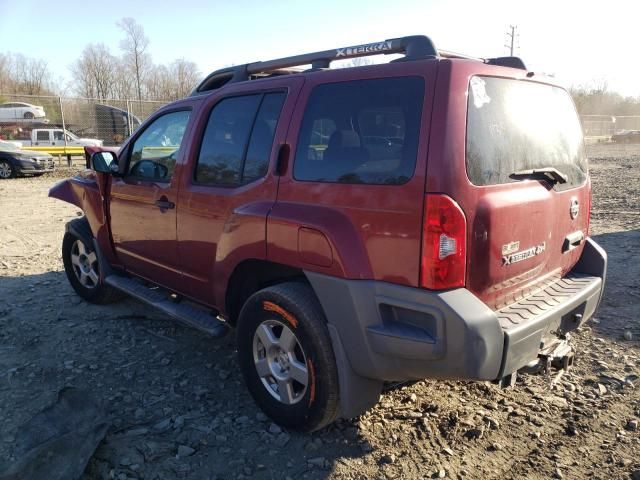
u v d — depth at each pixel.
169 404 3.61
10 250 7.85
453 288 2.62
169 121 4.34
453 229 2.57
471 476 2.95
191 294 4.21
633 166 23.75
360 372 2.95
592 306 3.49
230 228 3.49
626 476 2.95
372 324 2.82
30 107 25.39
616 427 3.39
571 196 3.47
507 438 3.29
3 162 19.22
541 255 3.18
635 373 4.05
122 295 5.44
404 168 2.69
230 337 4.70
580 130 3.79
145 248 4.52
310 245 2.99
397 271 2.71
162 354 4.35
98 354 4.34
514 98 3.05
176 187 4.05
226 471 2.97
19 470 2.77
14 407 3.51
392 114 2.80
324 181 3.04
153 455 3.06
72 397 3.45
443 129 2.60
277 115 3.42
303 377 3.13
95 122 26.53
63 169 23.08
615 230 9.09
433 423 3.41
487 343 2.58
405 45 3.06
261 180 3.39
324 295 2.96
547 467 3.03
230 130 3.71
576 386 3.89
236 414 3.51
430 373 2.71
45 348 4.43
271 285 3.55
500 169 2.83
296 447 3.18
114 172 4.73
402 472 2.97
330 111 3.10
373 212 2.78
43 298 5.64
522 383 3.92
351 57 3.42
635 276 6.32
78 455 2.94
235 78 4.04
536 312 2.92
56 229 9.55
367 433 3.30
